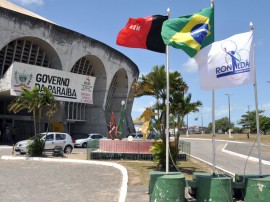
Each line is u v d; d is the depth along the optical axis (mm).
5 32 35688
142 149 21297
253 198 8641
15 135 38312
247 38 9148
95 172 15281
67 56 42219
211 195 8750
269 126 80438
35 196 10117
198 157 25000
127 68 56344
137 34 10938
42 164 18375
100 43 47000
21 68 34375
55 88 38156
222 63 9250
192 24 9625
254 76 9109
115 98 58875
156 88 15781
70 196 10172
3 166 17328
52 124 39719
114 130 24859
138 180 13281
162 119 16359
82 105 47031
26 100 22047
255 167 19141
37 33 38375
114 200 9680
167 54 10008
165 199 8594
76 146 35938
